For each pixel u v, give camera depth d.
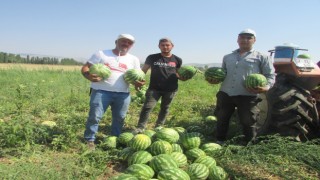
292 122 2.86
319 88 3.17
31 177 2.43
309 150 2.69
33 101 5.68
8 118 4.55
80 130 4.00
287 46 3.07
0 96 6.23
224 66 3.48
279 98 2.87
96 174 2.65
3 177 2.37
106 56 3.41
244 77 3.28
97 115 3.38
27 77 10.69
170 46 3.91
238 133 3.85
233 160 2.73
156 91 4.00
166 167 2.54
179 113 5.25
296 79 3.04
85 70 3.40
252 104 3.30
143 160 2.72
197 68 4.00
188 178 2.44
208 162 2.70
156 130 3.37
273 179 2.56
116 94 3.45
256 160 2.66
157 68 3.95
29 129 3.28
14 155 3.04
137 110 5.55
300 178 2.52
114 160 3.00
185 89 8.91
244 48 3.28
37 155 2.96
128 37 3.38
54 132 3.59
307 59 3.05
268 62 3.20
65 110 5.21
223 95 3.46
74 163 2.81
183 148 3.08
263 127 3.15
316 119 3.01
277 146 2.73
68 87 8.37
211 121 4.30
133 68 3.53
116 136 3.65
